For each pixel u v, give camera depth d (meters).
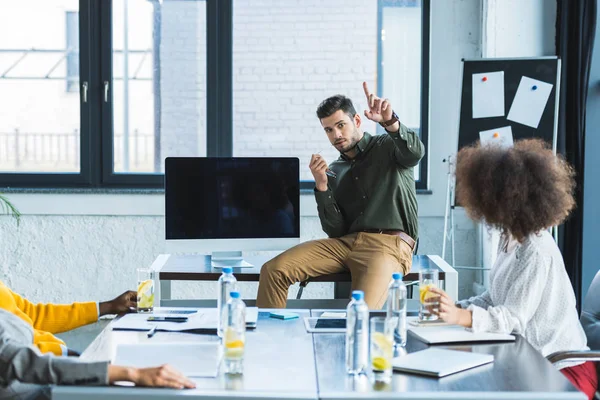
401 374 1.79
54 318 2.43
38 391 1.93
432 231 4.79
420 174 4.79
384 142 3.71
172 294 4.84
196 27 4.80
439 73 4.73
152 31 4.80
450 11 4.70
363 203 3.69
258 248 3.76
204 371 1.79
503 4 4.49
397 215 3.65
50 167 4.86
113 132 4.85
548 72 4.17
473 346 2.05
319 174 3.69
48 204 4.73
